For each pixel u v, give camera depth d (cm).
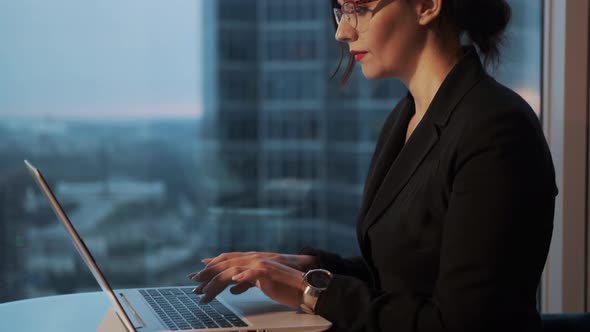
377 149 139
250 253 127
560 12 176
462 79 112
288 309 111
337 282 107
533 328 98
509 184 97
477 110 104
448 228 99
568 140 176
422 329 97
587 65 175
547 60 181
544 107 183
